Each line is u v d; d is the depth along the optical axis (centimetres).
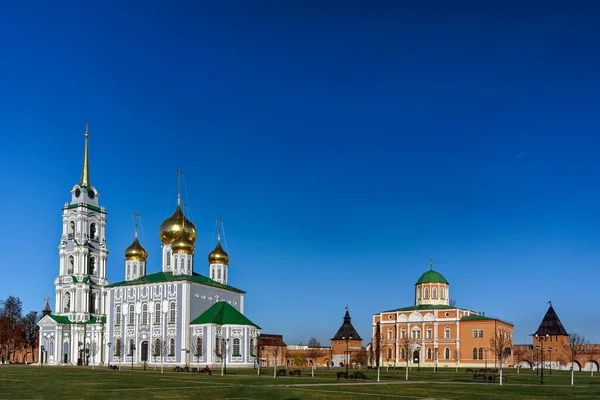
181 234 18175
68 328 18812
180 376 11081
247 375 11781
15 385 8100
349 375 11462
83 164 19875
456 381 10325
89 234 19662
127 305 17588
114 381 9156
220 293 18138
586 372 16888
